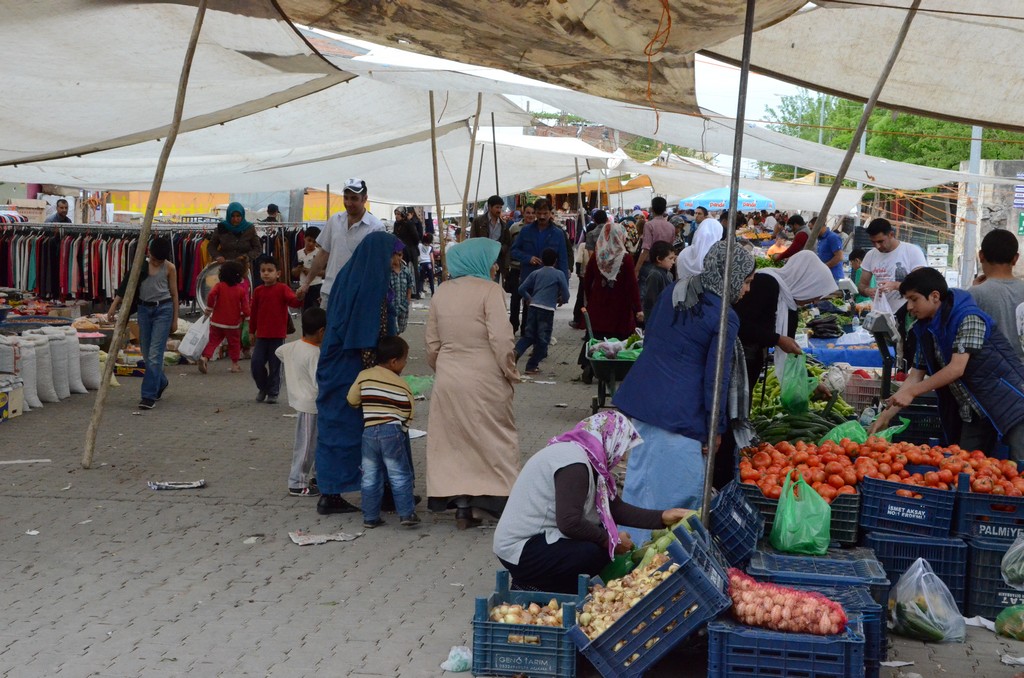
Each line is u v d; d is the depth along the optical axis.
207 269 15.90
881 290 9.66
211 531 7.19
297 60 8.75
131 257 17.03
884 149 36.72
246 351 16.03
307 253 17.14
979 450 6.35
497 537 5.39
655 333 5.92
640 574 4.92
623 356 10.91
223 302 14.44
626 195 43.00
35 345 11.69
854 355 11.06
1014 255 7.06
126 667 4.90
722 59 9.30
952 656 5.16
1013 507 5.58
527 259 15.76
